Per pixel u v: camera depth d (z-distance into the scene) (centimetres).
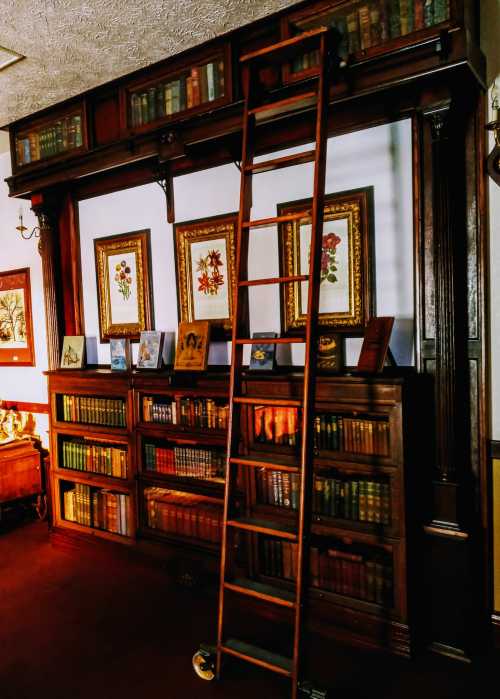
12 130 402
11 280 489
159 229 366
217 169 335
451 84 235
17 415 477
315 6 262
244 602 296
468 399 260
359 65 243
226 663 244
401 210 271
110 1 255
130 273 379
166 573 332
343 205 286
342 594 268
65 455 392
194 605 302
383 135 274
